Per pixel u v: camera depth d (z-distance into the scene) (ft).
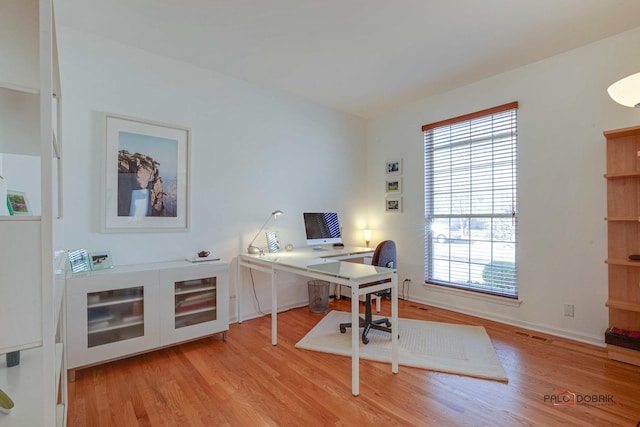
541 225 9.57
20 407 3.00
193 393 6.36
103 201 8.29
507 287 10.40
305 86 11.60
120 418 5.57
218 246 10.44
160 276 7.96
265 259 9.33
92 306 7.07
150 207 9.05
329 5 7.07
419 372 7.19
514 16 7.42
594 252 8.61
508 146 10.35
